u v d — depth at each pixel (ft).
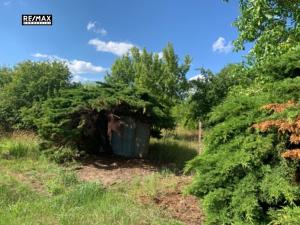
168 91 74.79
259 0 22.03
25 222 17.99
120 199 22.13
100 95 36.32
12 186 24.99
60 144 35.50
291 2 22.34
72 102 35.19
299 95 14.42
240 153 14.06
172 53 75.46
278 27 22.35
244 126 14.88
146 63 77.82
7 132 51.13
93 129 36.81
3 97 56.08
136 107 36.27
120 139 39.52
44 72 58.39
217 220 14.55
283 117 13.65
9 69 69.87
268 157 14.05
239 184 14.14
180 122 59.06
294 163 13.21
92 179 28.60
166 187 24.84
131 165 34.78
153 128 41.83
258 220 13.51
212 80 55.21
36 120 36.60
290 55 15.69
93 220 18.20
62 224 17.63
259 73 19.15
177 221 18.66
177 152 40.88
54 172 29.68
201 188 15.34
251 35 23.75
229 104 16.06
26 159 34.50
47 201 21.49
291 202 12.56
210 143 15.83
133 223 17.87
